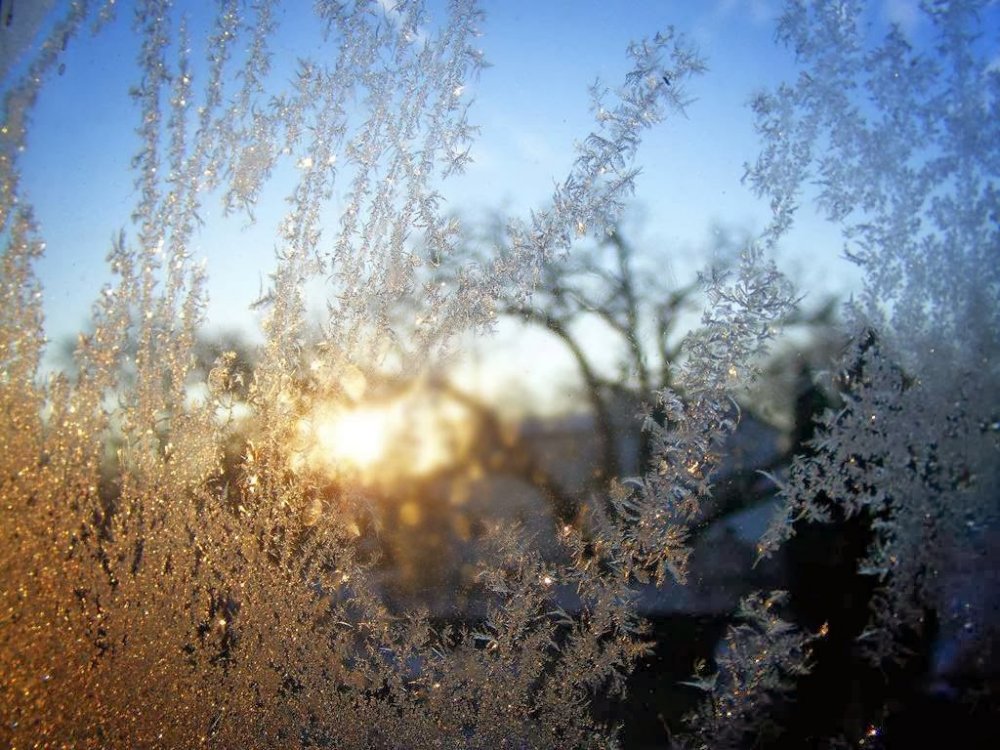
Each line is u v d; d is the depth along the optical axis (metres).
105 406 0.18
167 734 0.17
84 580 0.18
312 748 0.17
